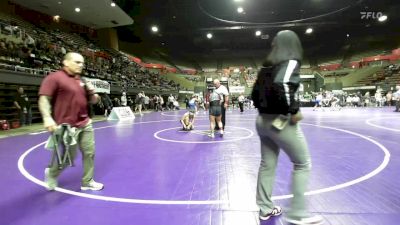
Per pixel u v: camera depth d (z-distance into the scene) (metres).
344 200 3.34
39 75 14.85
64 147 3.60
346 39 42.56
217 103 8.38
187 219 2.92
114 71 27.14
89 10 23.53
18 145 7.48
